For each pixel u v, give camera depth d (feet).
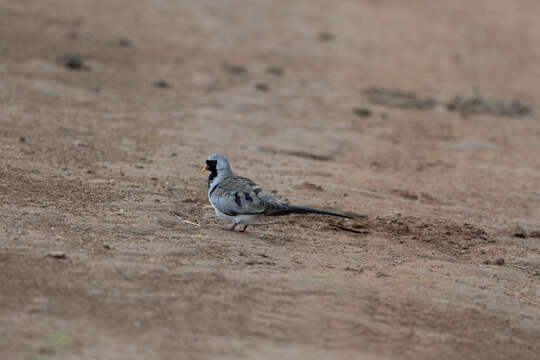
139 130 67.21
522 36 150.30
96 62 91.09
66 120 66.64
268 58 109.09
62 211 42.24
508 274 41.78
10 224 38.86
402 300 35.94
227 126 73.31
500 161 73.31
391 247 43.98
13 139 57.62
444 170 67.67
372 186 58.54
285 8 148.46
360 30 138.82
